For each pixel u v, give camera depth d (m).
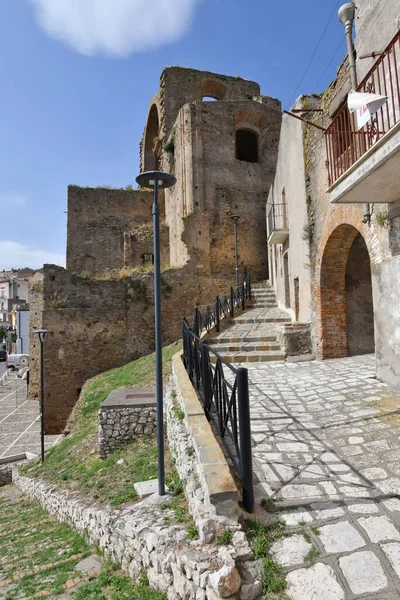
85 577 4.18
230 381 7.23
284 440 4.37
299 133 10.84
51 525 7.05
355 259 9.94
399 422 4.59
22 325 38.59
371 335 9.78
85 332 17.02
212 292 19.84
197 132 21.20
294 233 11.86
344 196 5.85
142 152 29.75
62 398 16.48
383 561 2.51
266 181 22.64
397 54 5.55
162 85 24.53
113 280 17.66
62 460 9.87
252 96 25.38
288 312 13.39
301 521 2.93
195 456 4.11
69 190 24.47
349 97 4.83
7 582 4.64
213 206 21.14
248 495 3.03
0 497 10.24
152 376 12.27
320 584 2.39
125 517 4.20
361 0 6.65
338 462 3.79
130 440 8.66
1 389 26.62
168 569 2.98
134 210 25.39
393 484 3.34
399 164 4.78
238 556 2.59
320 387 6.61
